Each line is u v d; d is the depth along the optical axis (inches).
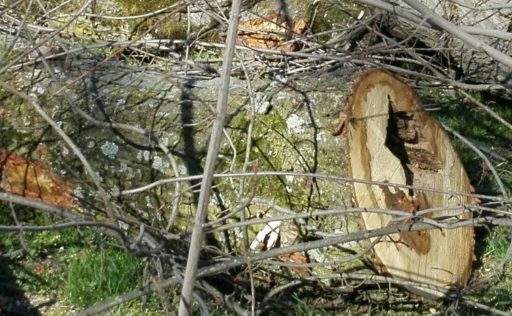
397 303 192.2
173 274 175.9
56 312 183.6
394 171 190.9
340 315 189.3
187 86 208.2
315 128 196.1
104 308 158.6
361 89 188.9
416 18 176.6
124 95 202.7
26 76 206.2
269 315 186.9
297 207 190.7
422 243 191.8
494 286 198.7
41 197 202.7
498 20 240.1
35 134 201.5
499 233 211.8
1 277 190.7
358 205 187.3
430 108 249.1
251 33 249.0
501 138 253.6
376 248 186.4
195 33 250.7
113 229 164.4
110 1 256.7
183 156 195.8
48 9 249.0
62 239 199.5
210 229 181.5
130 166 198.4
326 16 259.8
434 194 198.1
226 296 176.6
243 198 191.5
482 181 227.6
